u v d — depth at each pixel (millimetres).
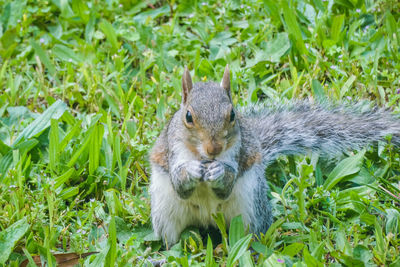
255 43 13336
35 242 8648
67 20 14477
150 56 13102
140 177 10336
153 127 11383
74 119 11516
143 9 15000
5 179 9797
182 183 8445
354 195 9477
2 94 12664
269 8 13641
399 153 10539
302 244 8234
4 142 11039
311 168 9195
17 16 14508
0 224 8984
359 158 9984
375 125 10914
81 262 8125
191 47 13508
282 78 12773
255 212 9008
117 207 9539
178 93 12109
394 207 9258
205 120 8047
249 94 12117
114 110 11906
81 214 9469
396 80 11727
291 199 9883
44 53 13195
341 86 11852
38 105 12273
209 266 7945
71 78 12742
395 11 13555
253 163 8969
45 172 10227
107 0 14797
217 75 12578
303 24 13609
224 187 8414
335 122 10922
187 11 14523
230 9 14352
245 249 7887
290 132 10648
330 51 12539
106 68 12945
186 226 9289
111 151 10617
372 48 12703
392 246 8492
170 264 8188
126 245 8367
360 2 13648
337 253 8078
